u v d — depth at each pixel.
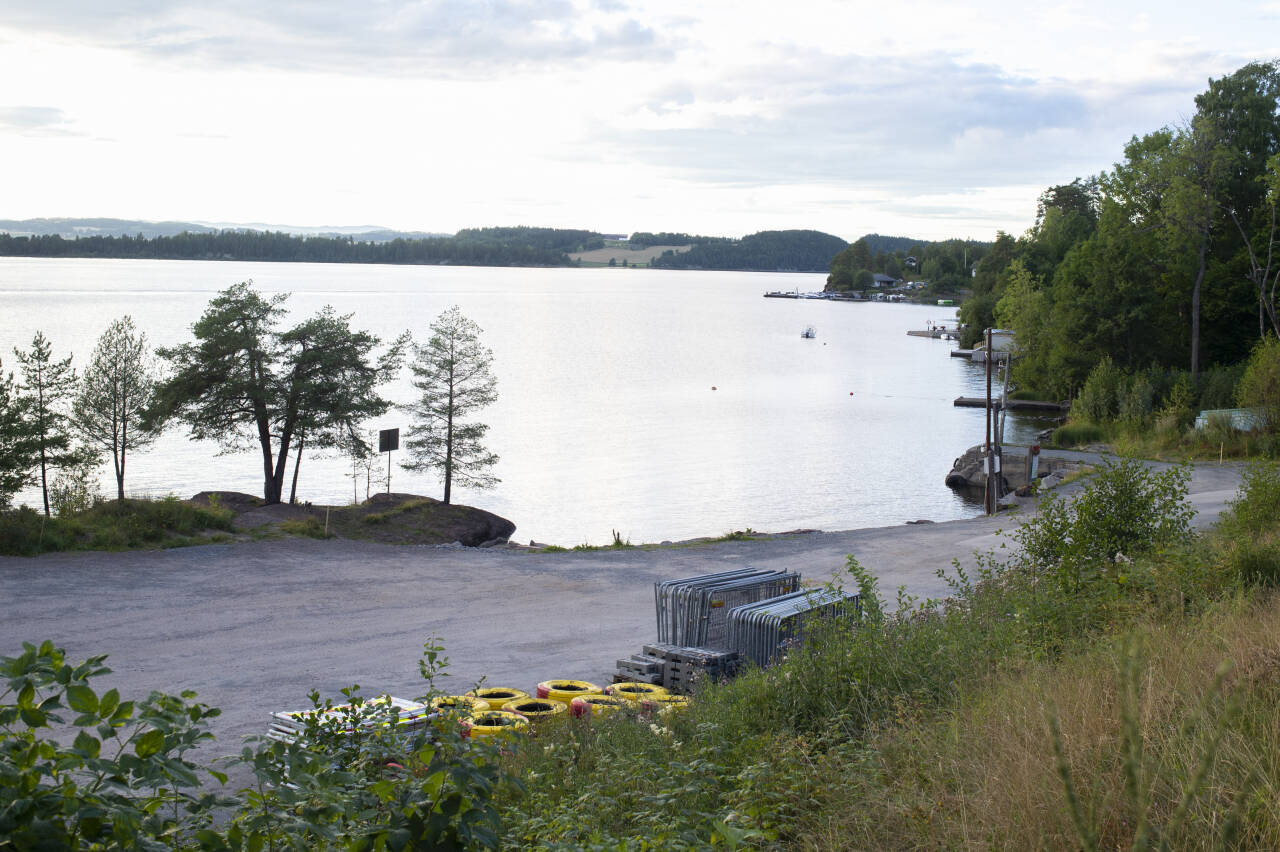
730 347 161.75
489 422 78.88
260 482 53.88
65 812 3.20
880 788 6.21
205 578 22.22
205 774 10.74
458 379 42.78
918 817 5.58
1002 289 142.62
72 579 21.25
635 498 50.66
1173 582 11.80
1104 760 5.21
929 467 59.72
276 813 4.04
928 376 118.25
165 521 26.62
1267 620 8.98
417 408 43.06
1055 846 4.55
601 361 135.50
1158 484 16.16
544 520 45.34
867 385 108.56
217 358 36.22
